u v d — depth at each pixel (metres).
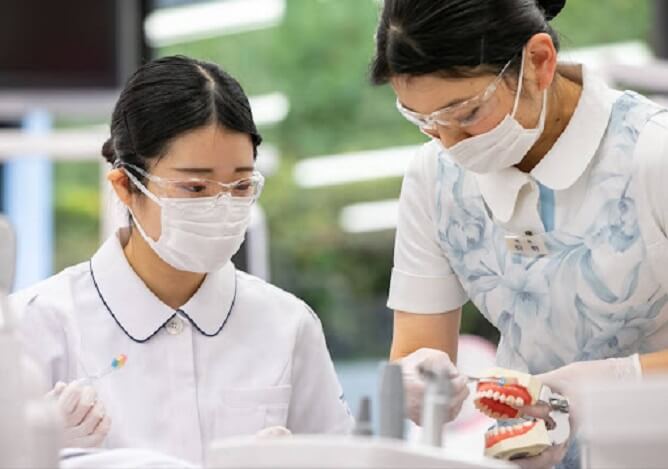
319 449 1.72
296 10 8.22
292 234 8.44
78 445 2.31
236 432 2.54
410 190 2.70
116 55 5.89
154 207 2.47
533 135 2.39
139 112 2.46
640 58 7.33
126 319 2.56
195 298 2.59
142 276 2.60
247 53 7.99
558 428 2.41
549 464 2.41
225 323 2.61
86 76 5.86
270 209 8.41
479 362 3.90
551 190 2.51
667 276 2.46
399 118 8.38
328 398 2.67
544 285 2.54
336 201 8.47
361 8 8.27
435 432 1.86
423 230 2.69
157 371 2.54
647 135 2.44
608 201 2.47
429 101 2.30
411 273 2.70
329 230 8.45
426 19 2.24
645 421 1.69
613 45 7.39
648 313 2.51
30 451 1.76
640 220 2.45
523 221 2.53
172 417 2.51
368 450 1.71
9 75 5.81
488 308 2.65
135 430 2.49
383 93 8.34
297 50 8.23
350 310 8.42
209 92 2.44
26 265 5.87
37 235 5.91
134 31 6.10
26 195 5.89
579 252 2.50
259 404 2.56
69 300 2.57
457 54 2.24
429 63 2.25
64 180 7.52
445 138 2.40
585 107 2.49
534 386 2.32
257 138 2.51
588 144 2.47
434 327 2.70
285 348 2.61
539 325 2.57
